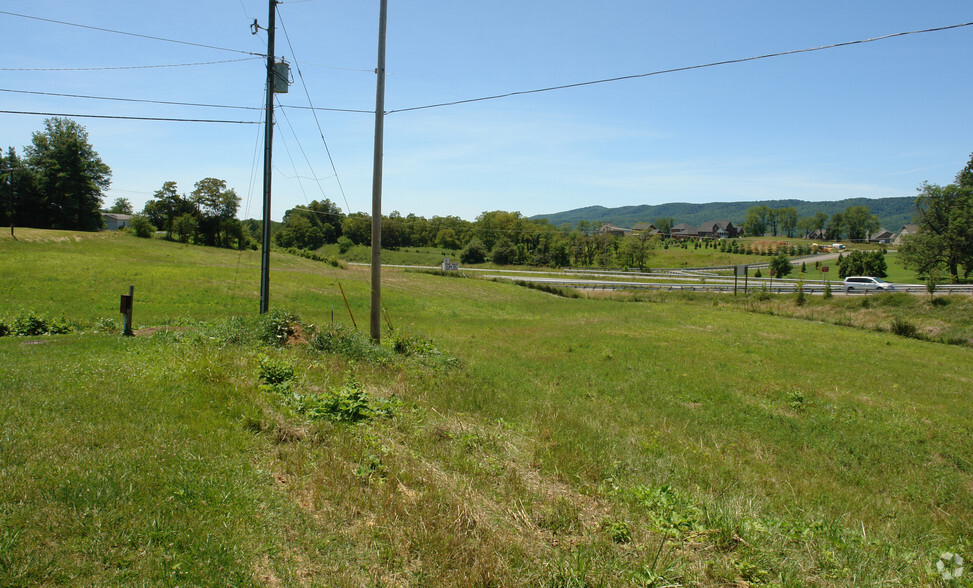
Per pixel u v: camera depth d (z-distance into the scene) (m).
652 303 51.75
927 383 18.00
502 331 27.44
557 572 4.29
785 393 14.88
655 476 7.35
